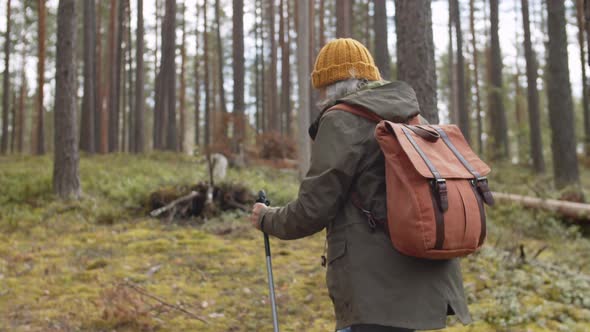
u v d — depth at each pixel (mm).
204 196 7500
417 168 1610
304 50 10195
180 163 13406
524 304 4223
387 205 1667
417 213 1595
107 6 20016
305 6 10188
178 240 6164
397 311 1646
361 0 22344
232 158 11297
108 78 21625
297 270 5109
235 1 9977
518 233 6762
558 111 11680
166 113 18094
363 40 22875
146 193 7867
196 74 24656
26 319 3795
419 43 5742
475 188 1730
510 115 31172
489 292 4430
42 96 16750
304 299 4340
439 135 1816
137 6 13719
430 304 1675
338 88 1970
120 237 6270
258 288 4598
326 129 1761
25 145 38969
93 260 5309
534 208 8297
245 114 10469
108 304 3945
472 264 5070
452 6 21156
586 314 4004
